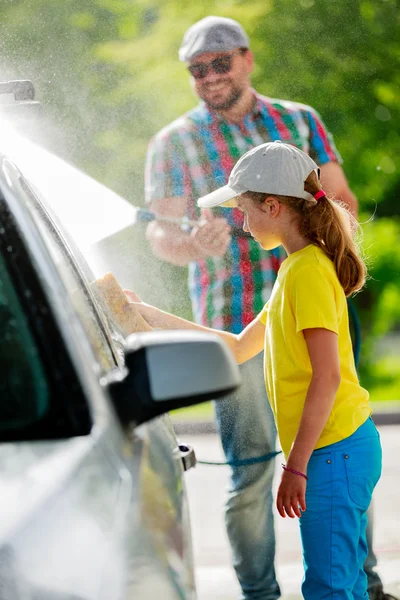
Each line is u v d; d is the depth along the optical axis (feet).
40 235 7.20
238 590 15.98
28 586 4.51
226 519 14.64
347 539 10.91
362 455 10.94
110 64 36.83
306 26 38.37
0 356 6.20
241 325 15.93
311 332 10.60
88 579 4.92
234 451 14.49
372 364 46.29
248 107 16.75
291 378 10.91
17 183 7.98
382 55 39.06
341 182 17.16
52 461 5.58
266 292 15.93
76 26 36.60
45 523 4.97
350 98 39.42
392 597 14.62
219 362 6.59
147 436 7.58
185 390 6.46
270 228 11.34
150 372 6.47
